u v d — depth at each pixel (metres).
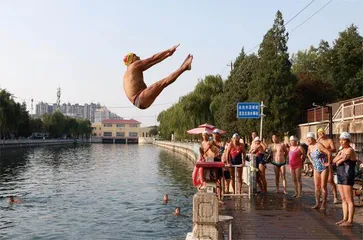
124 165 52.53
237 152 15.23
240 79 49.50
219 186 14.12
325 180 12.42
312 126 35.75
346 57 51.69
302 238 9.20
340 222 10.52
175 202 22.62
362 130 22.98
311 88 46.25
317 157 12.54
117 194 25.92
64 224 17.48
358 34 52.62
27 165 50.69
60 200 23.66
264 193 16.06
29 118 108.31
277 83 41.50
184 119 59.78
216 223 8.09
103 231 16.25
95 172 42.25
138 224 17.39
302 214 11.92
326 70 53.66
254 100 42.88
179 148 86.88
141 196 25.00
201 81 60.25
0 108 74.50
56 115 138.00
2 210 20.55
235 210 12.58
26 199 23.98
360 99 26.70
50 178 35.97
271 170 26.22
